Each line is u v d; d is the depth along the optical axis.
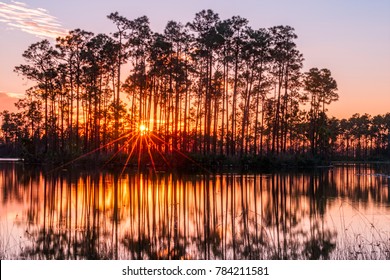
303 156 63.78
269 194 29.08
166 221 19.23
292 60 66.19
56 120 71.69
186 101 62.34
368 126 135.38
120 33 59.75
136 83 60.81
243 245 14.83
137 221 19.16
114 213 21.17
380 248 13.70
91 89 63.78
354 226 18.14
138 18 59.28
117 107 58.56
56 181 36.41
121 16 59.09
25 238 15.58
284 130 75.81
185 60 60.91
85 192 29.03
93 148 62.47
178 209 22.58
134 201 25.20
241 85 64.69
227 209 22.70
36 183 34.69
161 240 15.54
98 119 66.06
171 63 60.25
